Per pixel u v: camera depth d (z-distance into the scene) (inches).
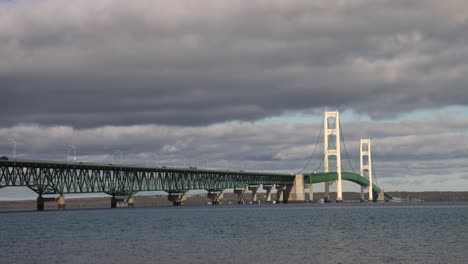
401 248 3122.5
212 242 3511.3
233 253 2992.1
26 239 3863.2
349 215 6879.9
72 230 4611.2
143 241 3609.7
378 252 2972.4
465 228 4355.3
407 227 4547.2
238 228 4626.0
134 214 7642.7
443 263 2615.7
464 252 2940.5
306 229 4448.8
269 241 3533.5
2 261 2819.9
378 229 4379.9
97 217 6786.4
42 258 2906.0
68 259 2859.3
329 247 3201.3
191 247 3262.8
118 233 4229.8
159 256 2913.4
